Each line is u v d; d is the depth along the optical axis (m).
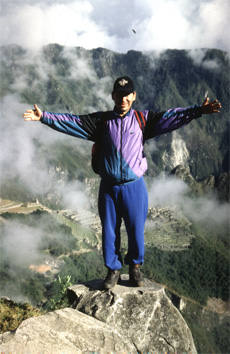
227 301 107.00
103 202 5.02
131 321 4.86
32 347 3.96
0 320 6.48
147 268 119.56
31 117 4.61
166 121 4.67
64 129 4.73
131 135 4.67
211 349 89.25
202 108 4.56
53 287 83.06
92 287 5.57
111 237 5.11
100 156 4.86
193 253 144.62
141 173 4.85
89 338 4.31
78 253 120.00
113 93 4.61
